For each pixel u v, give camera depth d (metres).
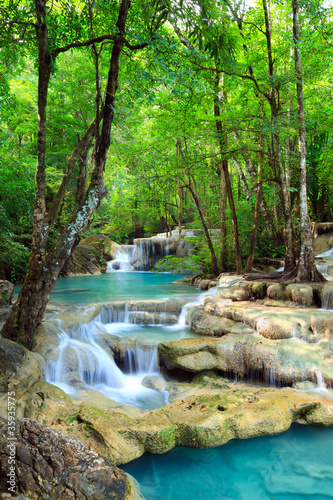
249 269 11.06
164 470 4.25
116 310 9.24
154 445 4.44
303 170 8.57
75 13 7.24
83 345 7.01
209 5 5.50
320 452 4.49
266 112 10.51
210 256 14.15
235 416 4.82
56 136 16.53
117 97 8.08
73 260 19.67
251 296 8.85
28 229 17.86
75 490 3.27
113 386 6.58
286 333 6.50
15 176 10.70
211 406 5.14
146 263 22.12
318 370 5.82
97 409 4.91
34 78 18.16
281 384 6.03
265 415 4.84
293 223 12.55
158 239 21.91
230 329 7.27
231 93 12.23
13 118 15.69
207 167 11.10
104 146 6.21
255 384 6.21
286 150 10.88
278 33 10.02
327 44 9.76
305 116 12.23
